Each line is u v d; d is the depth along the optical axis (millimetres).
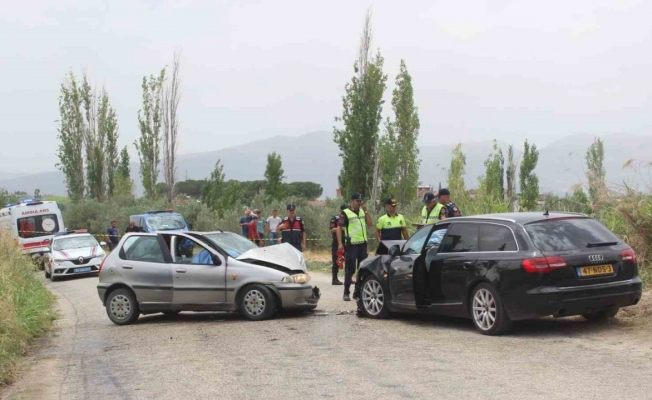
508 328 9594
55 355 10656
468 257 10094
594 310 9375
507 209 18328
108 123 55719
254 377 8125
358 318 12133
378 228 14805
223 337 11047
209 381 8094
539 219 9734
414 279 10953
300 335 10750
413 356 8727
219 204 41812
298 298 12477
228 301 12727
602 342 8930
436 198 14258
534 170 36000
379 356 8852
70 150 54531
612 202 13711
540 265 9109
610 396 6539
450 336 9914
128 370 9055
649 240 13391
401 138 31328
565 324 10336
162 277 13156
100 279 13703
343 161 32156
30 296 14992
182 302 13016
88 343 11578
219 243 13227
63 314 16047
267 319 12539
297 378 7945
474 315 9984
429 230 11133
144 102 49312
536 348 8773
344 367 8344
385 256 11812
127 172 56438
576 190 14664
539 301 9062
